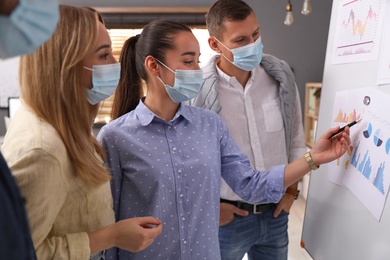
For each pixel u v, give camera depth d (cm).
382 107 98
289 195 159
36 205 77
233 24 143
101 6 409
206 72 154
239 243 158
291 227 331
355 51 115
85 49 83
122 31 408
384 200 95
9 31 49
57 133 83
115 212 116
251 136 155
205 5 414
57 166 80
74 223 91
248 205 154
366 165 104
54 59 82
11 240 48
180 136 116
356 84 114
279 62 161
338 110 125
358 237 108
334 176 124
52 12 53
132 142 112
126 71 130
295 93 163
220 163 126
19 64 84
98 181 89
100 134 115
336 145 117
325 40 421
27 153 76
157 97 117
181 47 113
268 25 417
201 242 115
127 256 116
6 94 423
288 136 159
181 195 112
